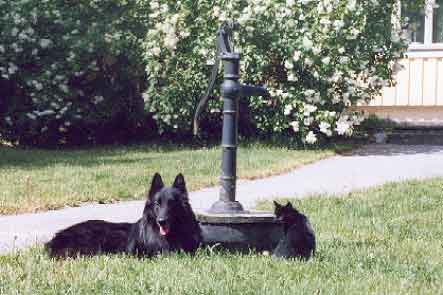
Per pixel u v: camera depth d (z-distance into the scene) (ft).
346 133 63.52
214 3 58.44
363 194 38.27
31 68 60.90
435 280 21.99
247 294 20.04
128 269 22.47
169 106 58.59
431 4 63.00
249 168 46.96
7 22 60.03
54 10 61.16
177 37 58.75
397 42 58.23
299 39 55.67
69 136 63.46
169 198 23.85
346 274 22.41
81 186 40.04
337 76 55.42
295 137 58.23
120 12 62.54
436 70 68.74
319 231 29.43
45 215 33.99
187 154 53.72
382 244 27.07
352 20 55.93
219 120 60.54
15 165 48.14
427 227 30.55
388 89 69.36
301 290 20.26
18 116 60.29
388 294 20.27
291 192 39.86
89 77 62.03
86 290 20.38
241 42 56.75
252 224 25.09
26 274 22.08
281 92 56.29
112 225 25.32
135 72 61.46
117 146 60.54
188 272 22.17
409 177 44.83
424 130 63.00
